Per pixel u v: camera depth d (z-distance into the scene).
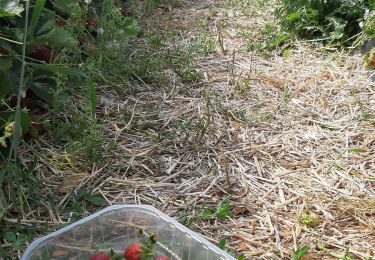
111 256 0.44
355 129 0.73
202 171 0.62
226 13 1.16
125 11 1.08
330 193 0.60
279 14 1.09
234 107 0.77
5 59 0.58
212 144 0.68
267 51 0.99
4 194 0.56
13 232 0.50
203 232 0.53
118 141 0.67
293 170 0.64
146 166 0.62
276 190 0.60
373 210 0.57
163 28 1.07
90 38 0.87
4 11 0.52
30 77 0.63
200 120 0.73
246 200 0.58
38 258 0.43
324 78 0.88
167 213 0.55
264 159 0.65
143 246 0.43
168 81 0.83
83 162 0.62
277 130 0.72
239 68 0.91
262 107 0.78
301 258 0.50
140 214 0.47
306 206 0.57
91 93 0.59
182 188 0.59
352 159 0.66
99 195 0.57
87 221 0.45
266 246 0.52
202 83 0.84
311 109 0.78
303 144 0.69
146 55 0.90
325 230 0.54
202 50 0.96
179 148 0.66
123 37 0.87
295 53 0.98
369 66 0.88
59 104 0.67
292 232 0.54
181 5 1.23
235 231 0.54
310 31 1.04
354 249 0.52
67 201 0.56
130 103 0.76
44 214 0.54
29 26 0.62
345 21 1.01
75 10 0.77
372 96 0.82
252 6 1.23
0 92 0.60
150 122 0.71
